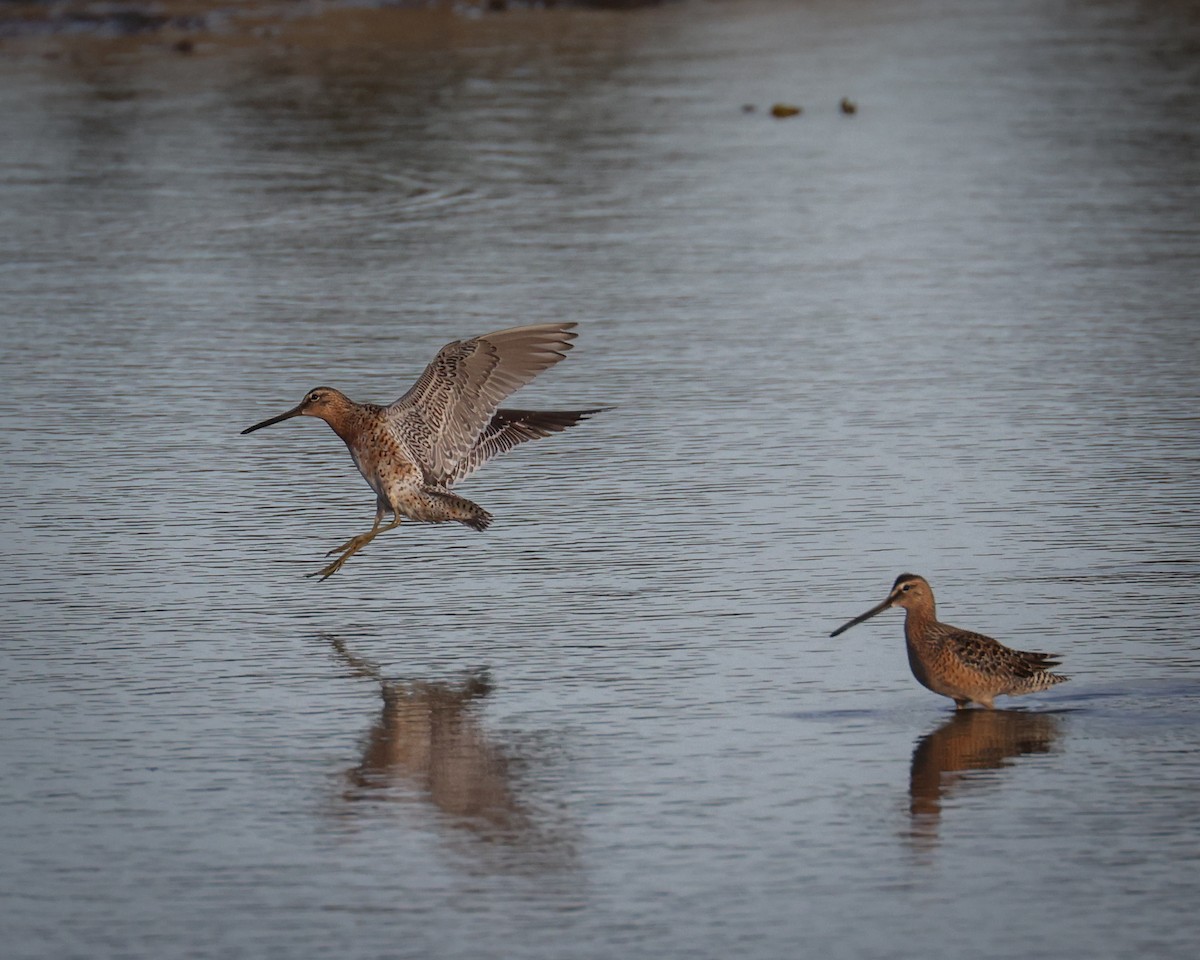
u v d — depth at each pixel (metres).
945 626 11.89
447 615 13.69
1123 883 9.61
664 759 11.15
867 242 27.05
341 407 11.83
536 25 49.59
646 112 37.66
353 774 10.99
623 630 13.33
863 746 11.33
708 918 9.28
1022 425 18.41
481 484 16.95
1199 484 16.50
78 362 21.00
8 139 34.72
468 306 23.41
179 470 17.28
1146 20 51.53
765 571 14.49
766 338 21.95
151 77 41.22
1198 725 11.57
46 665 12.69
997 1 56.03
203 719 11.80
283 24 48.50
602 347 21.55
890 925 9.20
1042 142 34.50
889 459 17.39
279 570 14.68
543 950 8.98
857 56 45.12
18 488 16.69
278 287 24.56
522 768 11.04
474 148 34.12
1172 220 28.12
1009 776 10.88
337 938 9.13
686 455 17.64
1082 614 13.38
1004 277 24.84
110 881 9.72
